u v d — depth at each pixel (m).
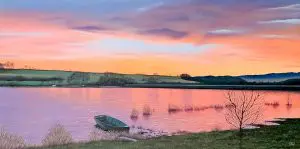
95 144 30.47
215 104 130.38
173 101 151.88
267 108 106.56
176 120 83.00
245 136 32.84
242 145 27.97
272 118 71.25
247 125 53.38
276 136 32.59
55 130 33.41
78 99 163.62
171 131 60.47
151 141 31.55
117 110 110.75
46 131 61.19
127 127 60.22
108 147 28.72
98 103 140.62
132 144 30.19
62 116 90.62
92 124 72.44
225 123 69.62
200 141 30.50
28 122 77.31
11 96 177.50
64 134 32.78
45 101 148.50
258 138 31.45
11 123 75.19
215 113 100.75
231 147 27.28
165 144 29.56
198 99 167.75
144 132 58.62
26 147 30.19
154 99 167.38
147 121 81.12
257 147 27.02
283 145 27.72
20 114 96.06
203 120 81.75
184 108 116.25
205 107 120.00
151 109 114.00
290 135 33.09
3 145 29.97
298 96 170.12
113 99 165.50
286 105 120.12
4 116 90.31
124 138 34.28
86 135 52.53
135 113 95.75
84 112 103.38
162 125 72.75
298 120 64.38
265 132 35.53
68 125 70.44
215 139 31.42
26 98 164.75
